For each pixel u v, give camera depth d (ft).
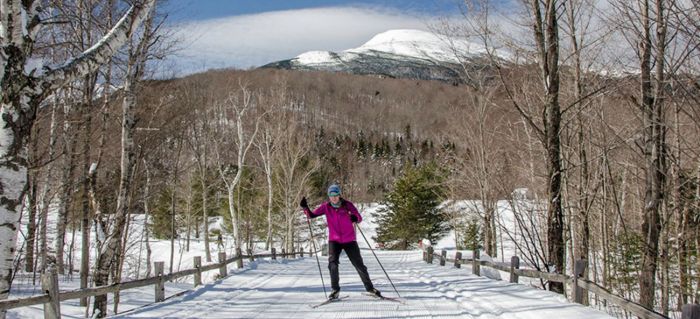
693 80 29.81
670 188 43.39
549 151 36.35
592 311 23.13
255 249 143.33
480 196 98.43
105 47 19.88
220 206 147.64
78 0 38.47
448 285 35.78
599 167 49.57
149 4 21.21
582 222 49.01
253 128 106.63
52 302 20.54
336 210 30.55
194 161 97.09
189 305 28.19
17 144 17.34
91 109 45.03
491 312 24.30
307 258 87.30
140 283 27.71
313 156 143.84
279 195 126.72
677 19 27.07
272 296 31.83
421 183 156.66
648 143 38.17
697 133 37.93
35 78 17.63
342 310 26.13
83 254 44.29
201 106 83.51
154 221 141.69
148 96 50.88
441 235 168.66
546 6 35.99
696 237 49.73
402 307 26.84
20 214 17.71
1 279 17.28
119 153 53.47
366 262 71.46
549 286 34.81
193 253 128.88
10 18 16.96
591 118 44.98
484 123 85.30
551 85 36.17
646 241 39.09
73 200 60.29
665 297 44.70
